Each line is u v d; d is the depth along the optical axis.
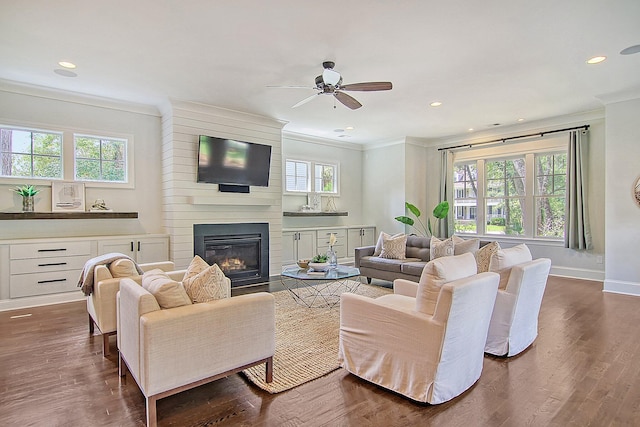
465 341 2.24
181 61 3.57
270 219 5.98
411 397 2.19
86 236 4.59
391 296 2.82
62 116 4.56
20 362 2.73
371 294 4.86
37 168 4.46
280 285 5.49
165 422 1.98
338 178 7.98
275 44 3.19
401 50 3.32
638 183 4.68
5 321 3.65
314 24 2.84
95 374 2.54
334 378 2.50
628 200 4.77
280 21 2.79
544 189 6.25
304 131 6.96
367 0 2.50
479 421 1.99
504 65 3.70
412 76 3.98
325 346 3.06
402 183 7.53
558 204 6.10
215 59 3.52
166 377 1.93
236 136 5.52
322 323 3.67
